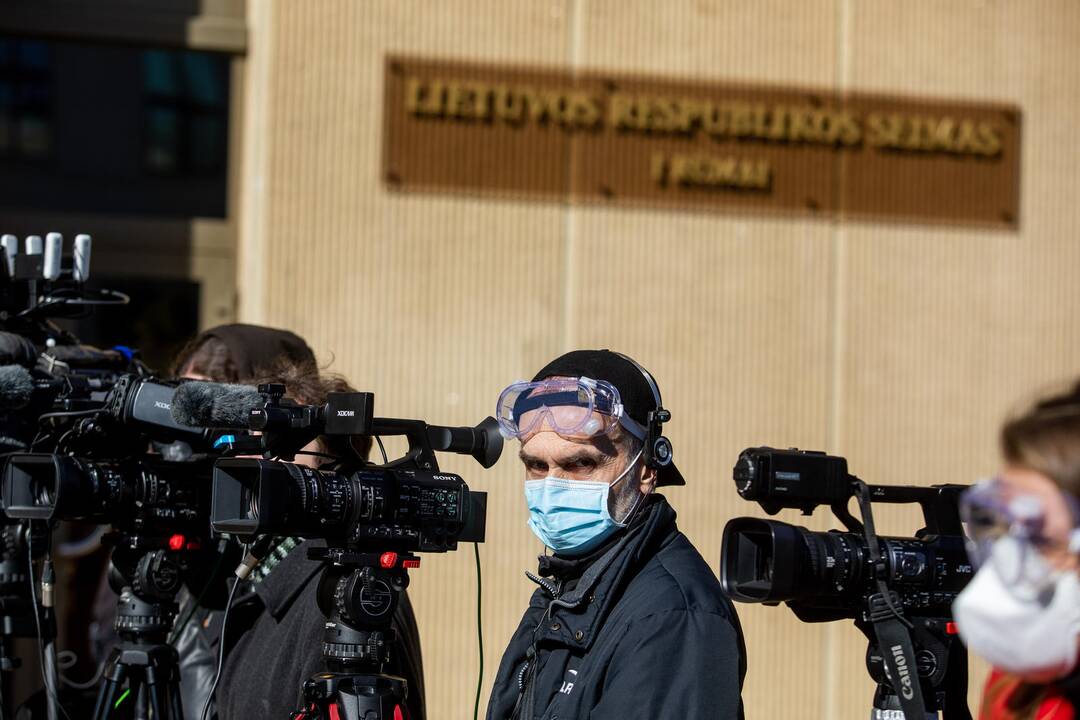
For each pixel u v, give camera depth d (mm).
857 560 2389
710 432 6320
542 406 2566
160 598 3055
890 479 6445
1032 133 6641
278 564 3033
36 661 5895
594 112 6254
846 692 6344
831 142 6445
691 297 6340
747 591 2393
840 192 6484
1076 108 6688
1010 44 6633
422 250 6160
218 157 6320
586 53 6289
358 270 6105
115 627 3082
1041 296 6625
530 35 6254
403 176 6148
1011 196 6617
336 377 3436
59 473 2844
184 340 6203
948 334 6535
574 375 2625
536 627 2629
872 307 6484
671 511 2643
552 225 6254
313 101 6086
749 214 6402
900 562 2395
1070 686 1741
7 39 6172
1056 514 1679
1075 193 6676
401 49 6164
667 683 2293
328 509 2514
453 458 6043
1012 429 1747
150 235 6227
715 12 6383
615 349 6270
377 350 6109
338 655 2580
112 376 3318
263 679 2912
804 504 2459
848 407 6434
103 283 6164
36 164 6172
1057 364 6617
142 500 2994
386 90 6145
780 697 6301
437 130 6176
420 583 6023
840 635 6363
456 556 6047
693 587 2416
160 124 6277
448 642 6035
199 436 3012
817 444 6406
